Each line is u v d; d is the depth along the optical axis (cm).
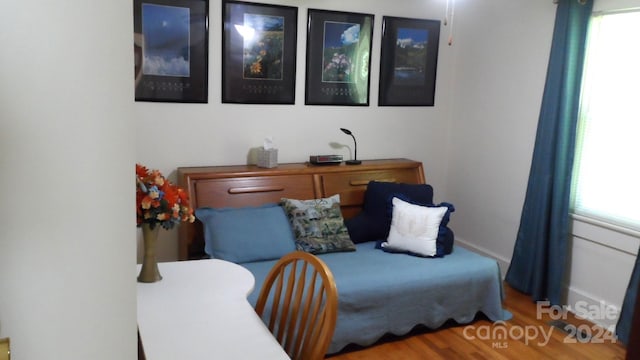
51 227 68
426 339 303
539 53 358
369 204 369
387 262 316
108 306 74
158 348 138
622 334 302
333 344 276
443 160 449
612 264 321
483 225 417
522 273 369
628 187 312
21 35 62
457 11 426
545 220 345
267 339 146
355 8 386
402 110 421
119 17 68
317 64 380
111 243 72
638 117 305
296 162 386
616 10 309
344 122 399
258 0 354
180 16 334
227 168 351
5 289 66
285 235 324
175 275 193
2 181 64
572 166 332
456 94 435
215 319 157
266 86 367
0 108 62
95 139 69
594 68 327
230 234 309
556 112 333
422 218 330
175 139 347
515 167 383
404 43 409
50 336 70
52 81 65
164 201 182
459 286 308
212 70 350
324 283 153
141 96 333
